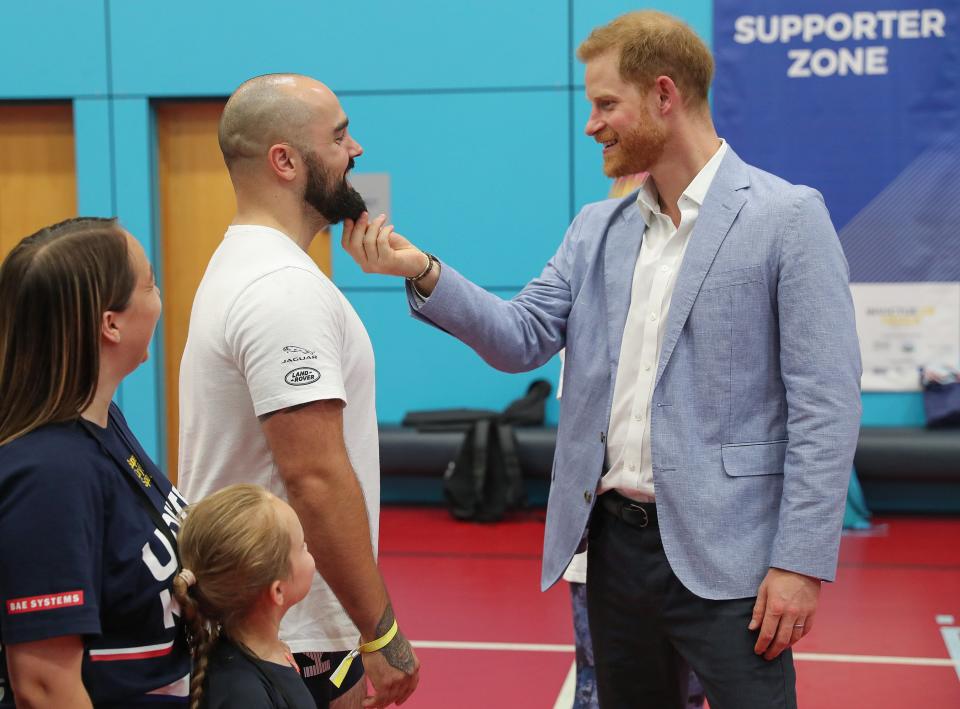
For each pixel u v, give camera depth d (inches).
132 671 53.8
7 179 246.1
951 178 222.7
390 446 227.3
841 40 223.5
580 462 79.4
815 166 226.2
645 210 78.9
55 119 243.9
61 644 49.6
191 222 244.4
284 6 236.2
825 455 69.0
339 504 67.0
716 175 75.0
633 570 76.7
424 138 236.8
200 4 236.2
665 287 76.1
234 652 57.6
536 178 234.7
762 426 72.9
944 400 221.1
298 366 65.9
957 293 224.1
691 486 72.5
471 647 148.9
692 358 73.5
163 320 243.8
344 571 67.8
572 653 146.3
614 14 229.6
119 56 237.3
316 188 73.8
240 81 237.3
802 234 71.1
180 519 59.5
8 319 52.6
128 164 238.8
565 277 86.0
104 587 52.6
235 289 68.4
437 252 238.5
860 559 191.9
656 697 80.4
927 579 179.0
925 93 222.2
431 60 235.1
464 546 204.5
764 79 226.1
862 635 152.1
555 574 80.3
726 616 71.9
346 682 76.3
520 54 233.0
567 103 232.4
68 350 52.4
